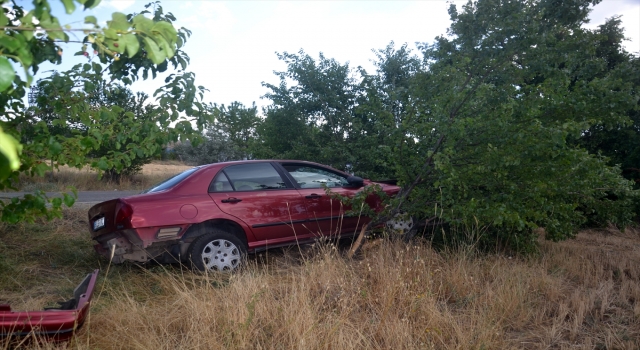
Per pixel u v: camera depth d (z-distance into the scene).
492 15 6.54
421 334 4.08
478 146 6.09
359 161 10.22
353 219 7.14
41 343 3.33
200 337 3.74
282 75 11.12
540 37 6.32
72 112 3.92
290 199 6.56
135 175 19.14
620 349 4.16
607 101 6.30
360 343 3.84
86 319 3.83
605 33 11.81
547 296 5.32
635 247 8.88
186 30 4.02
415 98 6.75
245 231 6.17
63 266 6.06
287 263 6.41
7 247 6.38
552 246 7.81
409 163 6.64
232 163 6.48
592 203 6.91
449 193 6.06
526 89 6.32
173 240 5.73
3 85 1.71
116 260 5.59
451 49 6.86
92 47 2.87
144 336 3.79
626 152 11.68
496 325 4.21
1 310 3.37
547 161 6.02
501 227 6.63
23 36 2.10
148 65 3.96
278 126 11.09
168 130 4.13
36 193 3.67
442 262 5.86
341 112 10.64
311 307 4.27
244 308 4.12
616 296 5.43
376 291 4.81
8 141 1.47
